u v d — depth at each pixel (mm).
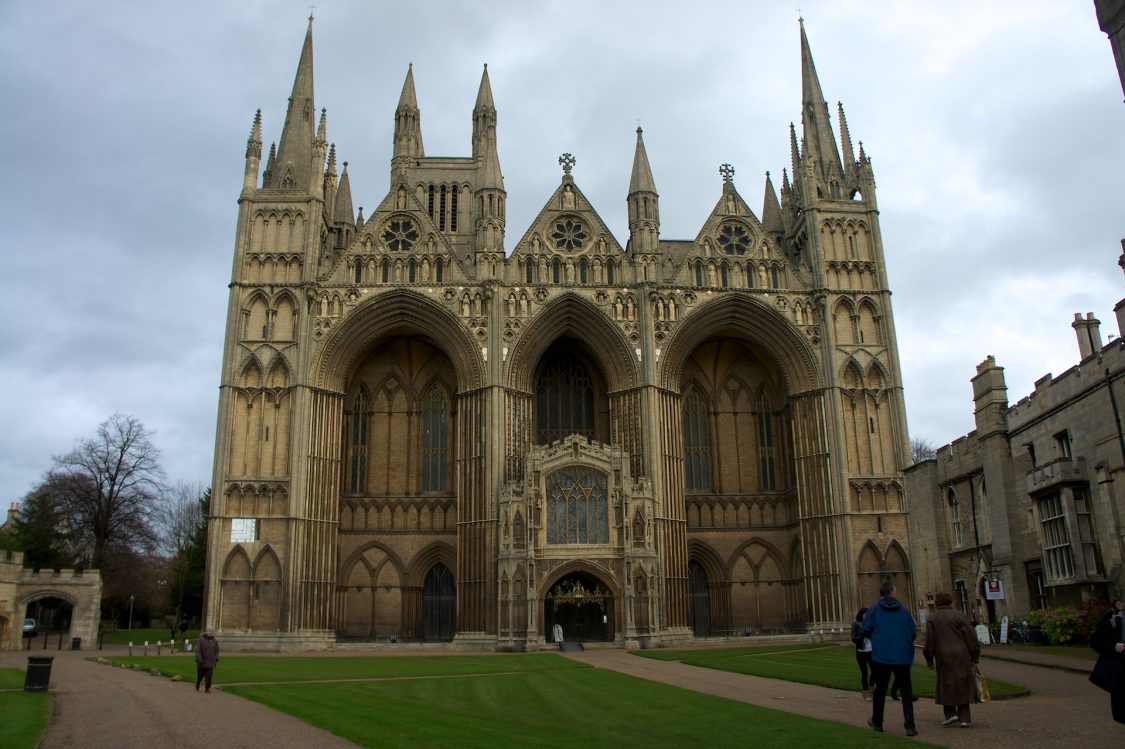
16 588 64312
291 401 60719
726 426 71250
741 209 67875
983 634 41750
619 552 56812
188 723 20234
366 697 25625
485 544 58406
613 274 65000
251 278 63094
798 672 31062
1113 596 36188
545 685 29406
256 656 50219
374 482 67750
